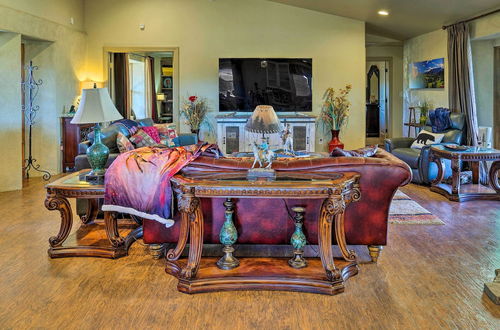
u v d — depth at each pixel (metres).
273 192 2.53
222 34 7.89
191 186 2.57
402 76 9.74
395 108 9.83
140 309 2.38
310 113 8.00
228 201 2.78
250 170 2.80
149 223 3.10
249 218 2.96
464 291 2.58
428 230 3.86
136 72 9.84
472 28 6.33
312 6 7.55
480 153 4.93
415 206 4.76
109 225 3.22
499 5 5.62
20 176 5.88
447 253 3.25
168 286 2.70
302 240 2.80
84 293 2.59
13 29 5.75
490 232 3.78
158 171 2.87
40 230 3.92
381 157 3.10
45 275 2.87
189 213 2.63
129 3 7.87
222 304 2.44
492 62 6.50
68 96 7.33
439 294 2.54
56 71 6.93
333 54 7.92
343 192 2.62
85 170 3.83
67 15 7.25
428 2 6.08
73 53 7.48
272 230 2.98
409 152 6.12
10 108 5.77
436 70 7.54
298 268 2.79
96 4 7.90
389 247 3.41
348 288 2.64
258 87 7.89
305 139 7.57
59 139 7.10
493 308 2.36
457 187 5.00
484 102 6.59
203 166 2.93
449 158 5.08
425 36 8.03
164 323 2.22
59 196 3.18
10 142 5.76
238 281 2.63
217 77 7.96
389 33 8.75
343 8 7.23
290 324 2.21
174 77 7.97
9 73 5.74
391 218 4.26
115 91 8.71
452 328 2.15
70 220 3.28
